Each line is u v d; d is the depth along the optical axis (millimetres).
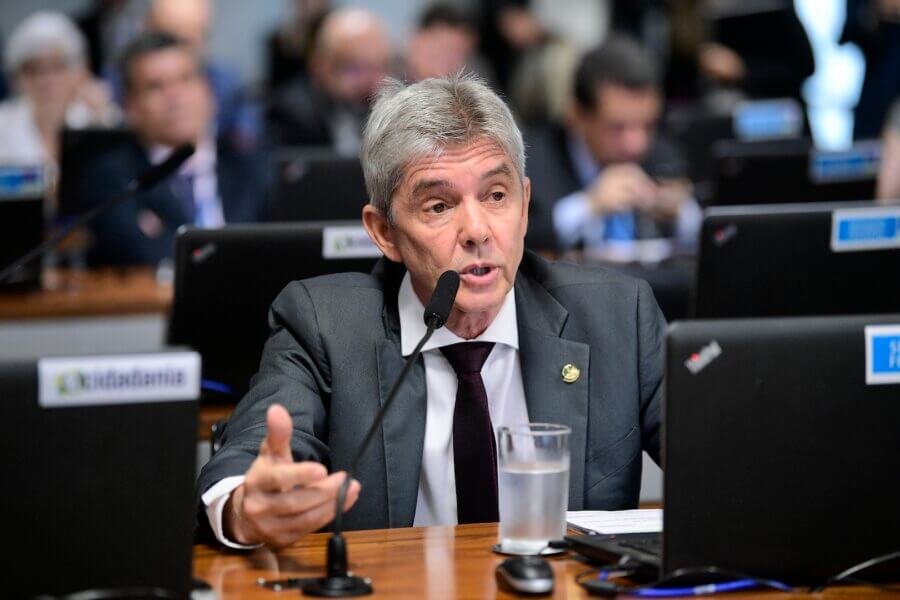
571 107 14578
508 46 21547
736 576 4469
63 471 4242
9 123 17219
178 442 4340
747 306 7324
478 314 5973
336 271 7988
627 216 14500
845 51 22406
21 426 4199
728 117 16328
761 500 4453
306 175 12289
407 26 23656
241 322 8000
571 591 4582
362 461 5949
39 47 17078
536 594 4512
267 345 6340
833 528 4508
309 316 6250
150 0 20875
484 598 4504
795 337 4445
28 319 11969
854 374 4473
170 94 14398
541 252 14477
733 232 7238
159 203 14656
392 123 5871
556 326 6234
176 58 14438
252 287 7953
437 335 6094
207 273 7898
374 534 5422
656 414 6230
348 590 4551
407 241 5891
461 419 5992
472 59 20312
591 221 14461
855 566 4543
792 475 4465
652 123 14453
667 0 22219
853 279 7363
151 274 14164
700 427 4406
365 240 7980
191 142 8781
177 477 4344
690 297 8203
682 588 4531
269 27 22531
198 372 4344
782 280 7316
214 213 15242
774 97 20797
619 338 6270
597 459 6078
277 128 18547
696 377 4395
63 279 13781
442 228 5785
